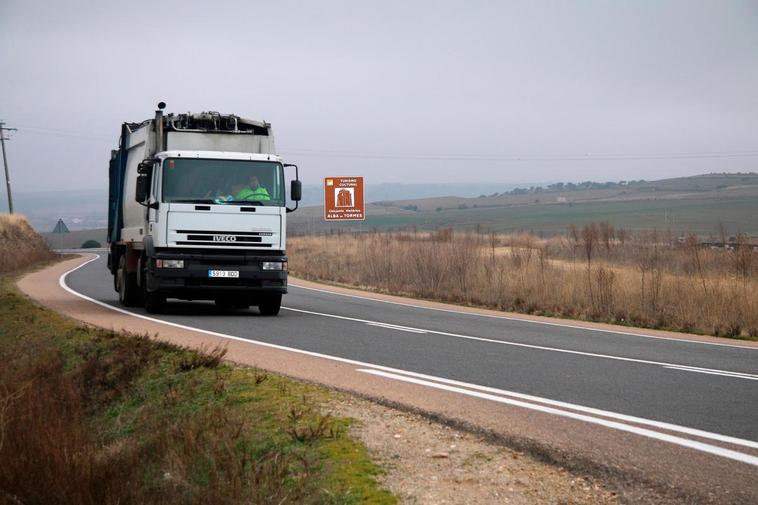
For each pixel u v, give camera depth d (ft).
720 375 53.11
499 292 118.62
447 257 140.87
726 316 91.81
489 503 27.32
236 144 88.38
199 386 47.11
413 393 43.24
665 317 95.09
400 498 27.76
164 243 82.43
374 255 167.02
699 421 37.96
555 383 47.98
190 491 30.58
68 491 31.96
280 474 29.78
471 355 59.98
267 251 85.40
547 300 110.52
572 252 214.90
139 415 45.21
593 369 54.13
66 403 48.11
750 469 29.99
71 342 67.31
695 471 29.71
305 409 39.29
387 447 33.12
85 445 37.63
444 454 32.12
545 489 28.63
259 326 77.46
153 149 88.28
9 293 106.32
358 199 260.42
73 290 123.85
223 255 83.82
